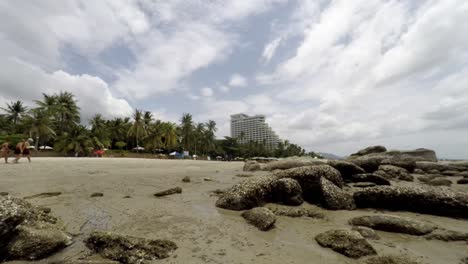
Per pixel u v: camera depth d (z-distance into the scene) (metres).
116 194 5.86
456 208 4.23
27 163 13.37
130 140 60.50
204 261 2.54
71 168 11.50
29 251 2.54
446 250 2.88
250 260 2.58
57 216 3.96
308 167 5.98
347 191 5.71
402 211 4.65
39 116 38.16
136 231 3.38
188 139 63.94
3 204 2.90
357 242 2.80
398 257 2.59
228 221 3.96
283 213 4.51
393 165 11.05
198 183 8.12
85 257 2.59
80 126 44.09
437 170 11.98
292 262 2.54
